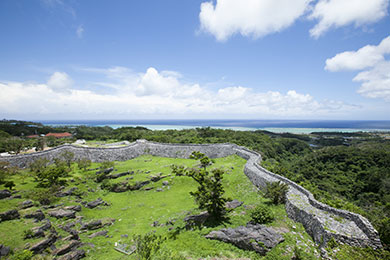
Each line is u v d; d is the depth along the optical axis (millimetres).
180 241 16594
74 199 27297
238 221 19109
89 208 26312
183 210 24547
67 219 21266
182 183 35375
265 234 15594
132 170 41156
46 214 21062
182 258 13992
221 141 78312
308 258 13375
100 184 34438
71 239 17266
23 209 19688
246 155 47469
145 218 23641
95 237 19047
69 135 116250
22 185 28125
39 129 128875
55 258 14188
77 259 15062
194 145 56875
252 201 24766
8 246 13312
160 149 58281
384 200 42062
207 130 100375
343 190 49656
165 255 14258
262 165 39406
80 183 32906
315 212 17578
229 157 50781
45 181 29672
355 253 13211
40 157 41500
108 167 40531
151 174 38062
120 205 28172
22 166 38312
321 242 14562
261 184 28688
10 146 50781
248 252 14633
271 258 13562
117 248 16984
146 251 14055
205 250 15172
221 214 20359
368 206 42281
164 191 32938
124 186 33219
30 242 14406
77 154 47281
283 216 19812
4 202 20562
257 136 95312
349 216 16094
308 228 16938
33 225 16531
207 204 20609
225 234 16531
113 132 117312
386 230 15039
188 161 49250
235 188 31094
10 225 16203
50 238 15594
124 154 53344
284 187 23312
